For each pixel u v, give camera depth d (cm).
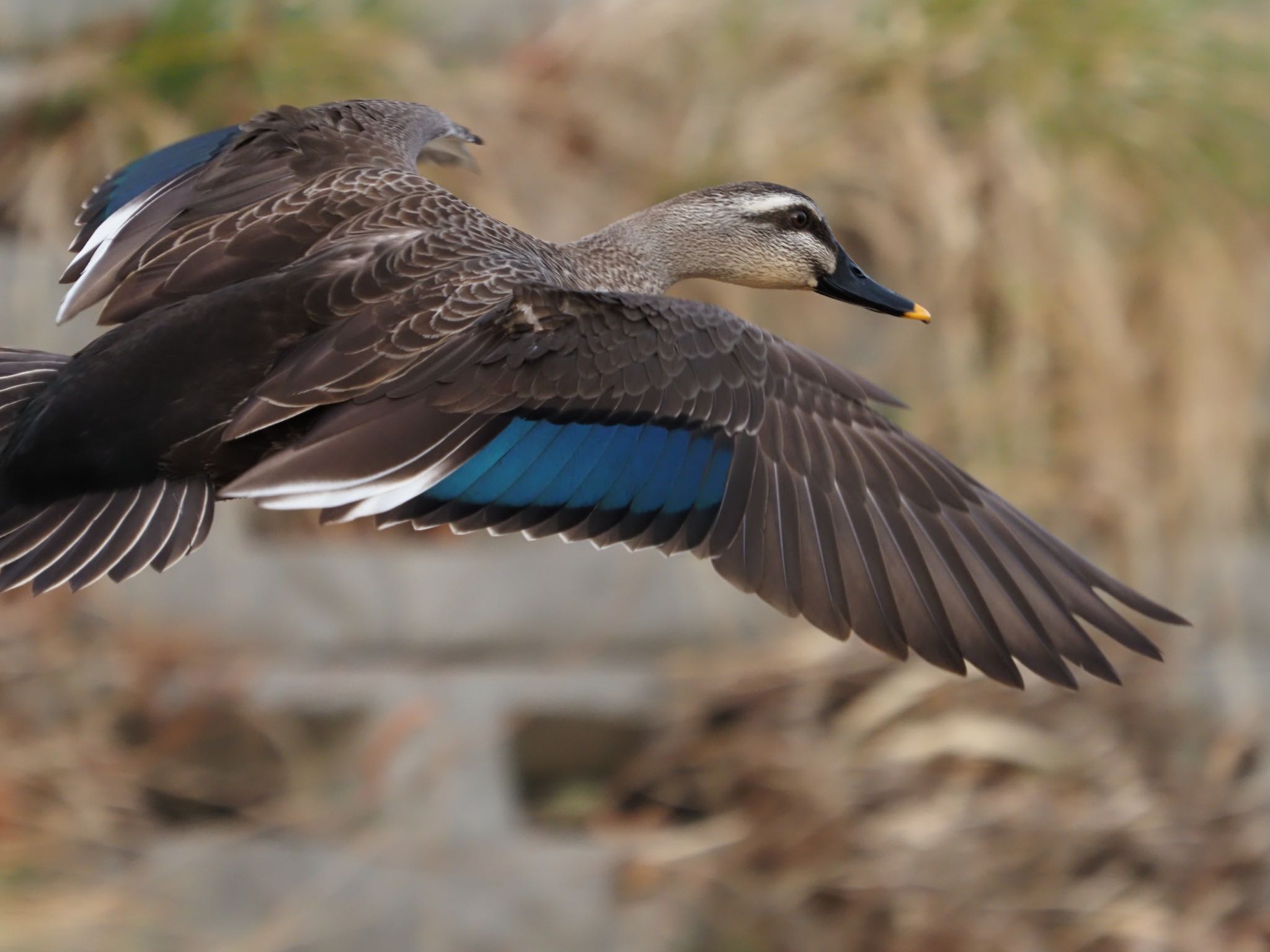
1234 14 1311
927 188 1191
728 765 1046
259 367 576
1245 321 1211
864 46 1261
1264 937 1059
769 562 601
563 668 1059
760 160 1207
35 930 878
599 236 780
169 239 636
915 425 1163
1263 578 1164
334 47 1189
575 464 588
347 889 946
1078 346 1179
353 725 1009
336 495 548
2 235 1122
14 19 1162
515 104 1217
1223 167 1239
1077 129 1236
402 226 639
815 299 1163
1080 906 1041
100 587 1005
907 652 596
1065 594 613
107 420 572
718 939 990
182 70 1161
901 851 1028
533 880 968
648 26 1262
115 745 975
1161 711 1120
